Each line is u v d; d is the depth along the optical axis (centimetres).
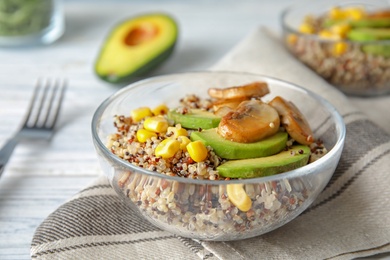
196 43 79
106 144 48
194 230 44
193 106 52
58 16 80
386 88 66
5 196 53
